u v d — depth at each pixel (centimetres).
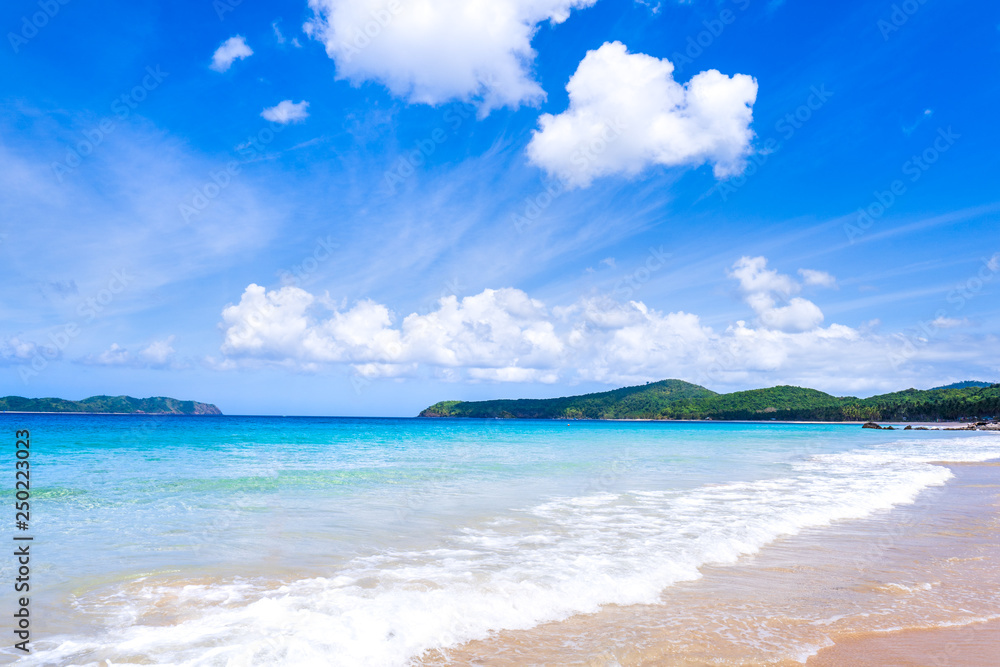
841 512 1298
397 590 704
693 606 684
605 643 573
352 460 2486
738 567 852
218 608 638
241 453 2791
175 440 3794
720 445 4275
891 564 884
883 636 609
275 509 1245
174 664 501
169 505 1282
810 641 591
